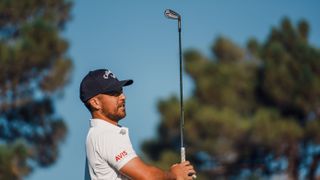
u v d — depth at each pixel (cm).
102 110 1188
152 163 5106
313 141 5238
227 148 5241
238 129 5056
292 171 5403
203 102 5288
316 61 5238
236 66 5397
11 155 4538
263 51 5309
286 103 5300
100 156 1162
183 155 1245
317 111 5300
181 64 1277
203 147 5188
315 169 5406
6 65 4819
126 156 1152
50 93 4991
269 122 5050
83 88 1193
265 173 5419
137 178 1145
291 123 5106
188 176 1188
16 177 4556
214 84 5247
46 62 4916
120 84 1188
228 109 5147
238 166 5391
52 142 5075
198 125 5056
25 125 5106
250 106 5394
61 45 4916
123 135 1167
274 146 5228
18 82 4966
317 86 5181
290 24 5362
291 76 5209
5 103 5016
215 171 5372
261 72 5328
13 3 5038
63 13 5238
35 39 4884
